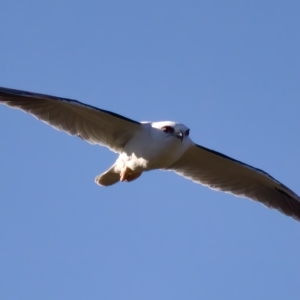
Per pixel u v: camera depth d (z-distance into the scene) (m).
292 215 16.03
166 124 14.45
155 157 14.44
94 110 13.57
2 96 13.38
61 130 13.97
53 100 13.16
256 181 15.75
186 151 15.12
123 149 14.62
